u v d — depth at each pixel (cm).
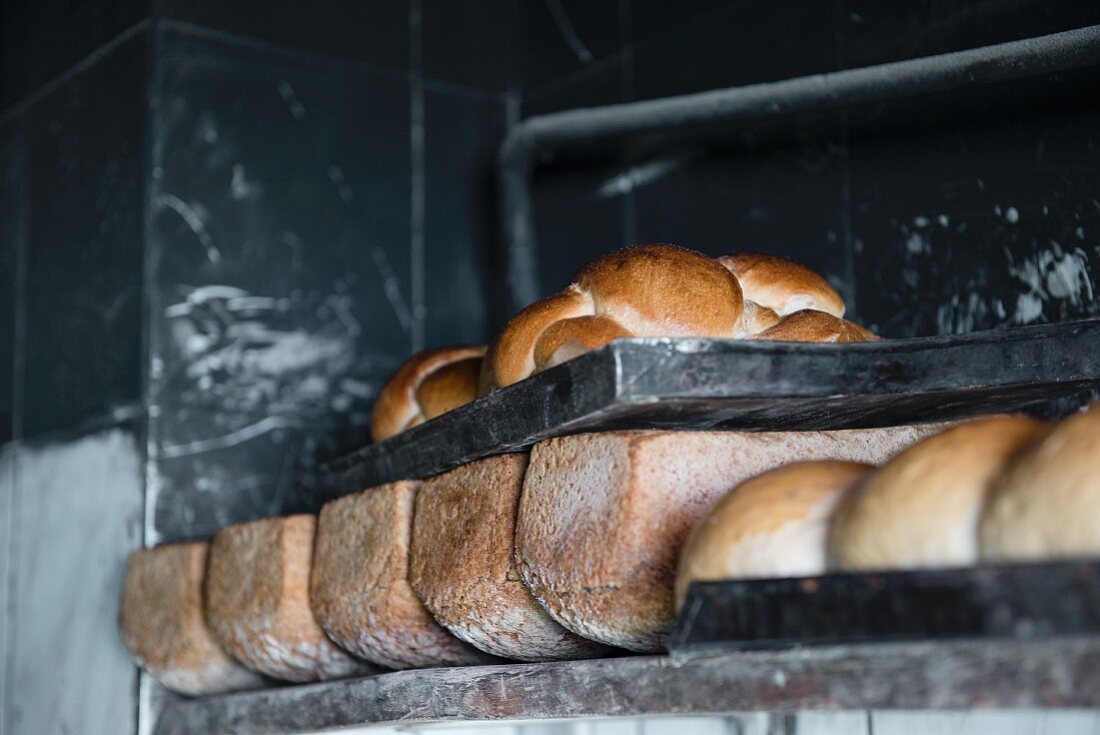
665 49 159
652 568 101
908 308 133
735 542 91
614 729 148
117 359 160
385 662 126
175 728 148
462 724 129
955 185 130
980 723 122
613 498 102
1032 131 124
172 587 145
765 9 148
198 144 162
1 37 193
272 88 167
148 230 158
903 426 111
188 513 155
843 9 140
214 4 165
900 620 83
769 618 87
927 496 85
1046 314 123
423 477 121
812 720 133
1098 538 80
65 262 170
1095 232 120
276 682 144
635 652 107
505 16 184
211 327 159
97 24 170
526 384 105
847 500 89
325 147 169
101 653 157
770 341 99
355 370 167
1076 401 117
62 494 165
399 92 175
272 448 160
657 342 97
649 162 158
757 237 146
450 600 114
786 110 142
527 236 169
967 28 129
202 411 157
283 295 164
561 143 164
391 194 173
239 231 162
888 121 135
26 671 166
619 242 161
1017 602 80
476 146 179
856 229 137
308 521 133
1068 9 122
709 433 103
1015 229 125
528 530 108
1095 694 79
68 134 173
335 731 132
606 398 98
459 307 175
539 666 108
